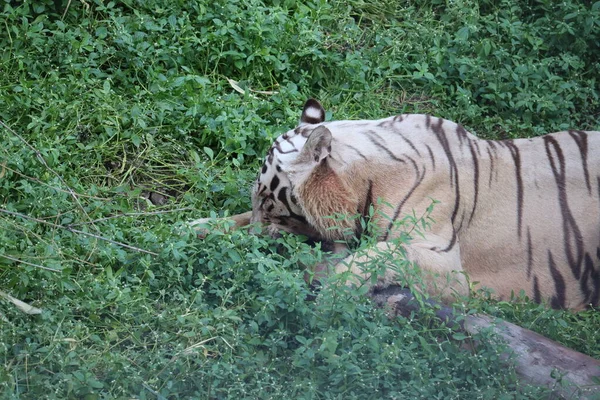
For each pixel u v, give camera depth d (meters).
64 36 12.58
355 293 8.92
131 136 11.95
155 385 8.12
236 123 12.18
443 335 9.01
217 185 11.55
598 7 14.84
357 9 15.12
